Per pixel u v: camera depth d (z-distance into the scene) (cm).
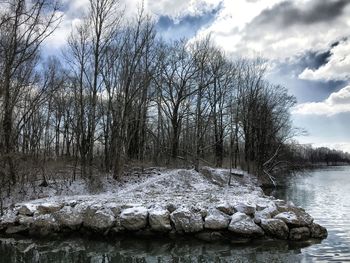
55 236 1900
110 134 3475
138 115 3831
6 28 2469
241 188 3528
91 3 3259
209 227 1823
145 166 3903
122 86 3372
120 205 1998
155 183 3086
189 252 1683
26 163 2670
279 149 5222
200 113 4588
